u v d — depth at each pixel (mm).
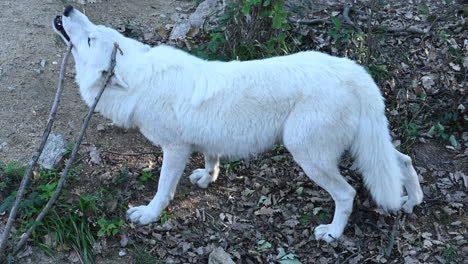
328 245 2736
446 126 3264
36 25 3506
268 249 2729
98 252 2648
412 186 2840
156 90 2625
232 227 2803
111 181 2908
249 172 3051
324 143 2602
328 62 2637
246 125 2635
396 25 3764
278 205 2908
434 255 2723
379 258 2707
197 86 2623
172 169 2725
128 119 2686
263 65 2645
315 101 2574
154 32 3623
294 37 3533
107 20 3654
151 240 2707
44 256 2623
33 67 3289
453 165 3104
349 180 3000
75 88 3264
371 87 2627
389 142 2684
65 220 2701
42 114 3121
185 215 2842
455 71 3451
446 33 3703
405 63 3514
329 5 3879
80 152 3004
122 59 2617
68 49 2627
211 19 3627
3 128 3031
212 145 2695
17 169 2844
